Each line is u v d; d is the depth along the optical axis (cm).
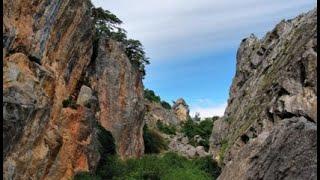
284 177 1454
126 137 8094
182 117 14888
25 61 4738
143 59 10875
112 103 7919
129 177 6800
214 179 7875
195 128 12775
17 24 4731
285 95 5844
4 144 4009
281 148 1522
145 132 9906
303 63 5653
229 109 9506
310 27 6375
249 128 6688
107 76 7938
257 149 1642
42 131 4809
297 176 1427
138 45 10769
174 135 11969
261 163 1560
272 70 7338
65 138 5522
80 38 6084
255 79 8225
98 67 7800
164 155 8412
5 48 4484
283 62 6781
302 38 6438
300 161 1447
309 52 5606
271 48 8181
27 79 4569
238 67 9938
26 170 4491
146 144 9756
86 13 6162
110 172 6750
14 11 4703
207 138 12569
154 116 12606
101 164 6800
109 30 10350
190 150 10212
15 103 4159
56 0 5341
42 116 4734
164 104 14650
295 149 1480
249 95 8131
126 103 8169
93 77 7550
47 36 5250
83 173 5703
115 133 7838
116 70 8075
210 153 9400
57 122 5409
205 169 8175
